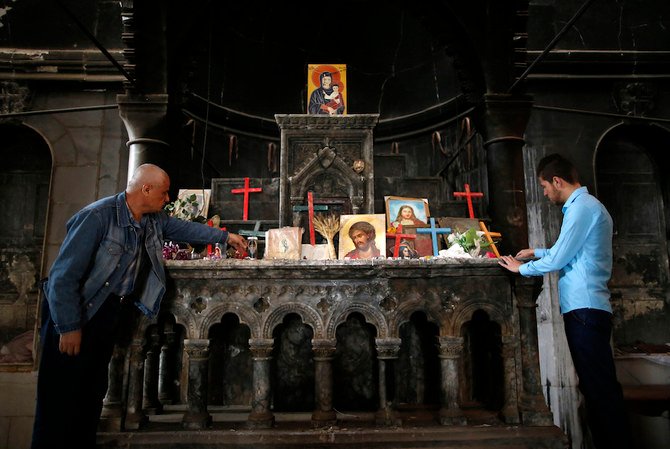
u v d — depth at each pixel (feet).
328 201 11.95
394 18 20.39
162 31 12.61
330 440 8.82
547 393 14.92
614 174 18.52
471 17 13.21
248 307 9.46
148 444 8.77
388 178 13.32
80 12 16.80
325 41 21.30
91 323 7.92
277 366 11.32
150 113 12.53
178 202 11.71
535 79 16.89
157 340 10.52
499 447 8.80
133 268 8.45
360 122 12.19
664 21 17.65
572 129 16.83
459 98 18.47
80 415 8.04
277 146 20.68
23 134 17.03
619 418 8.20
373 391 11.25
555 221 16.10
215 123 19.36
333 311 9.46
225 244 9.98
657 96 17.22
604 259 8.85
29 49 16.47
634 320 17.67
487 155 13.33
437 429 9.00
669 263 18.13
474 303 9.59
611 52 16.94
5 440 14.24
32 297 17.51
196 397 9.28
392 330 9.39
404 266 9.37
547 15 17.44
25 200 17.95
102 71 16.26
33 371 14.71
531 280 9.50
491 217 12.86
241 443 8.79
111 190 15.85
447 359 9.46
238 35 19.74
